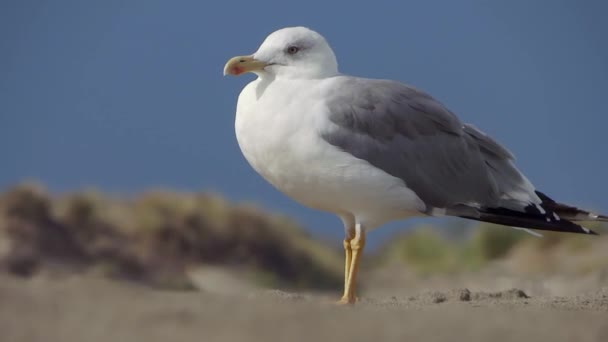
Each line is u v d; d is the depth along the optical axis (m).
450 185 13.17
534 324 10.16
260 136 12.48
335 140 12.36
